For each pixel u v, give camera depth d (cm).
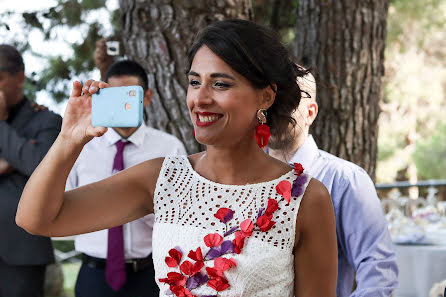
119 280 288
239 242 145
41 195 140
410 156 1162
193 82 147
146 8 324
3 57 310
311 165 221
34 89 520
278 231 148
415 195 1147
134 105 131
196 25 320
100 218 152
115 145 304
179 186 156
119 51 353
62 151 139
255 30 148
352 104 350
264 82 148
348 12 351
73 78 531
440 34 1233
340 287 221
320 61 354
